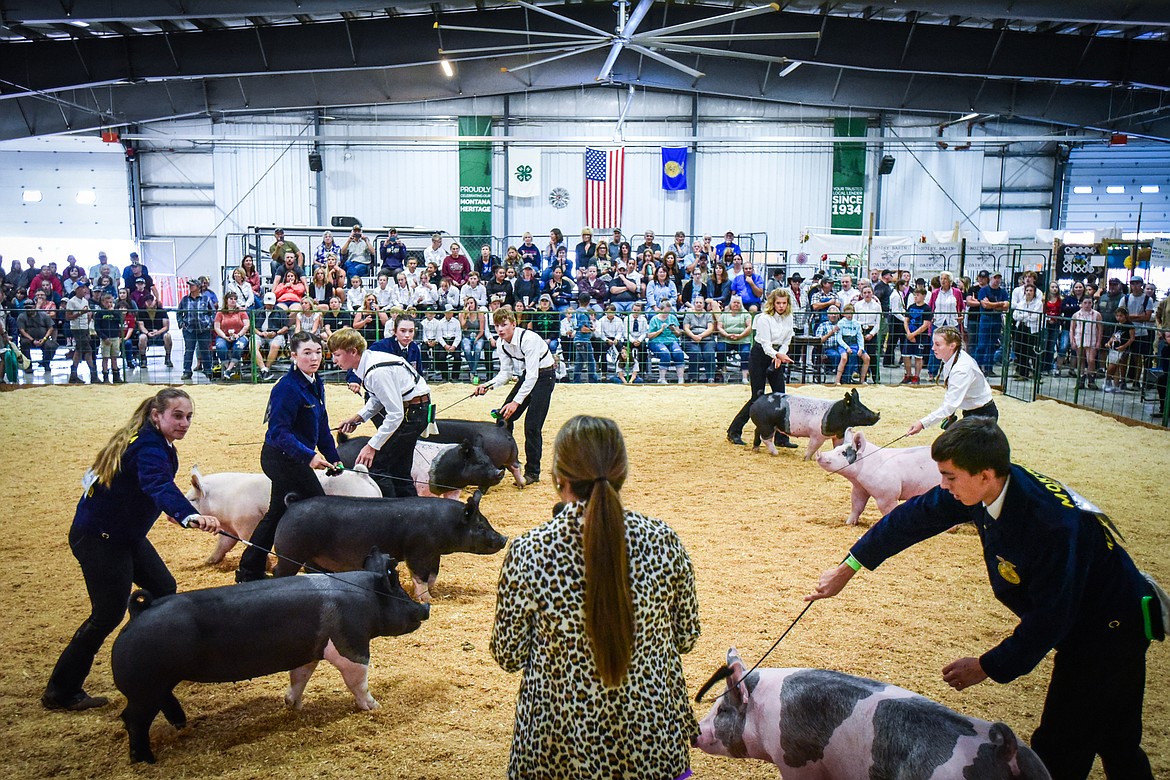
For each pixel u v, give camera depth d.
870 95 23.19
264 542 5.15
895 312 15.31
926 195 24.91
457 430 8.00
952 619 5.06
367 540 5.09
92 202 26.02
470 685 4.30
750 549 6.32
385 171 24.08
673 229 24.50
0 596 5.40
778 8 10.34
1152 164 27.14
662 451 9.70
